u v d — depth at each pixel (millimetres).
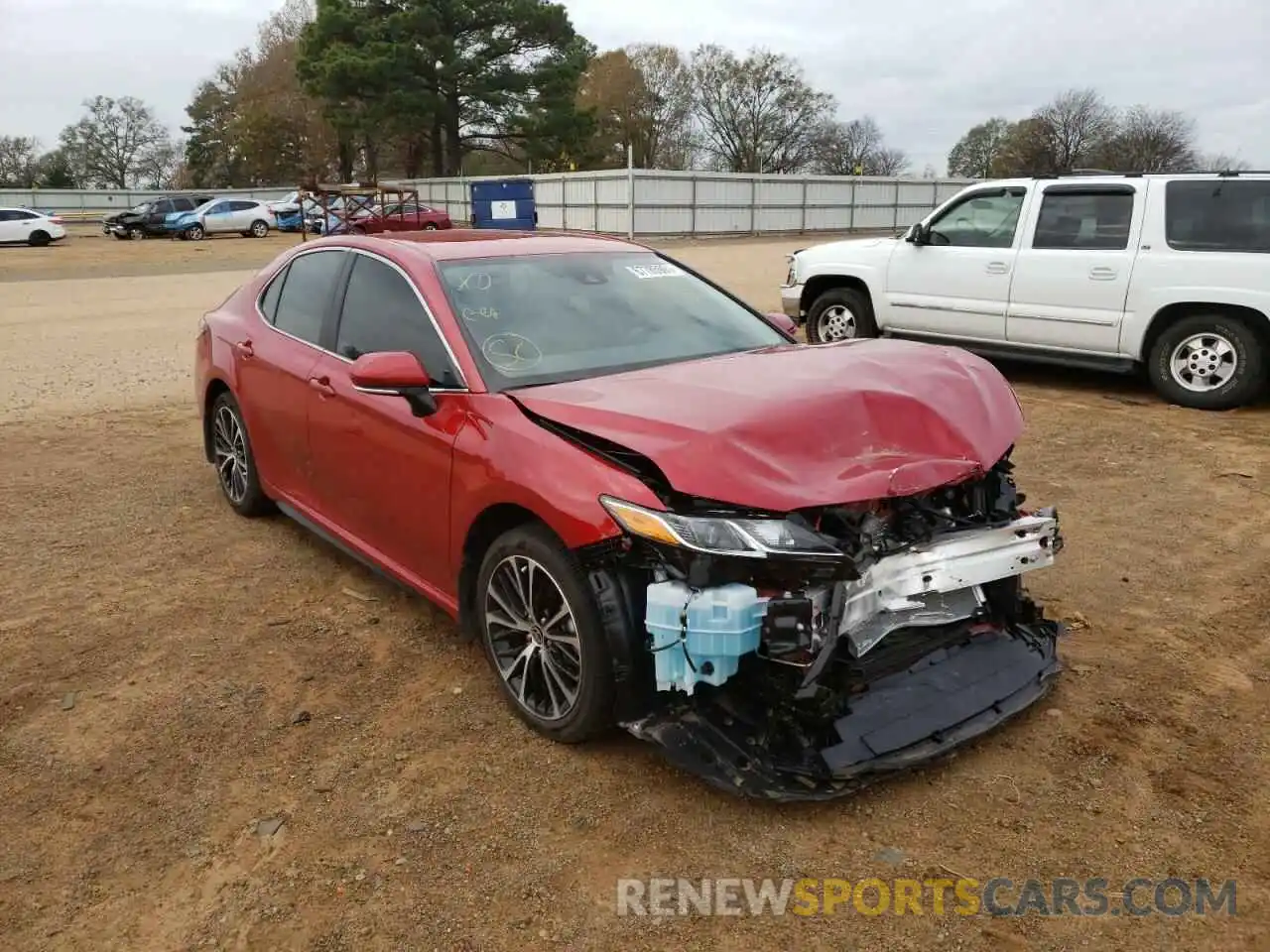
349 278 4578
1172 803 3057
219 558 5168
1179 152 61125
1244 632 4199
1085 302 8695
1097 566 4922
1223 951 2496
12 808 3133
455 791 3170
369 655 4098
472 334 3832
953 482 3125
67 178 86188
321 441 4500
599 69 76875
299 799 3152
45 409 8781
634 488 2963
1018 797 3086
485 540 3625
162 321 15305
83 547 5332
